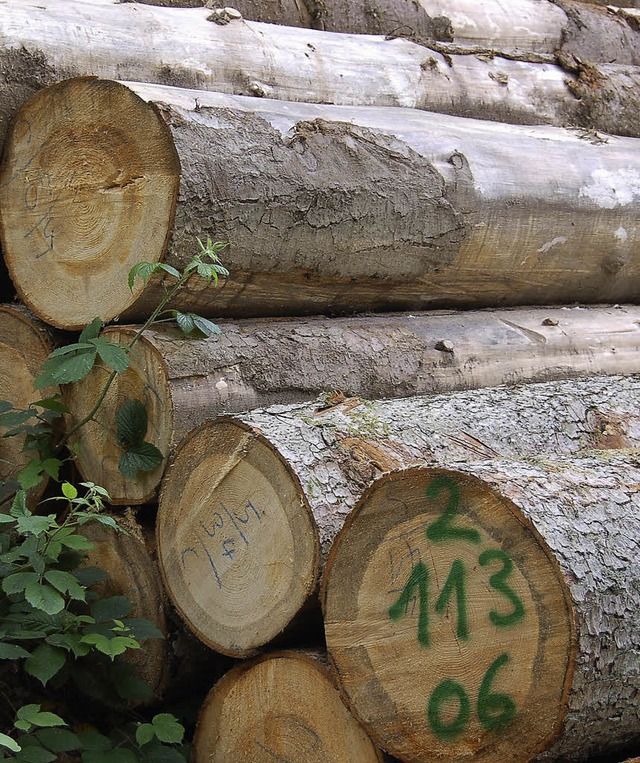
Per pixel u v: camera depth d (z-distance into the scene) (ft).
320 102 12.26
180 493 9.04
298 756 8.24
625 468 7.81
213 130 9.32
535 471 7.31
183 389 9.15
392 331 10.87
